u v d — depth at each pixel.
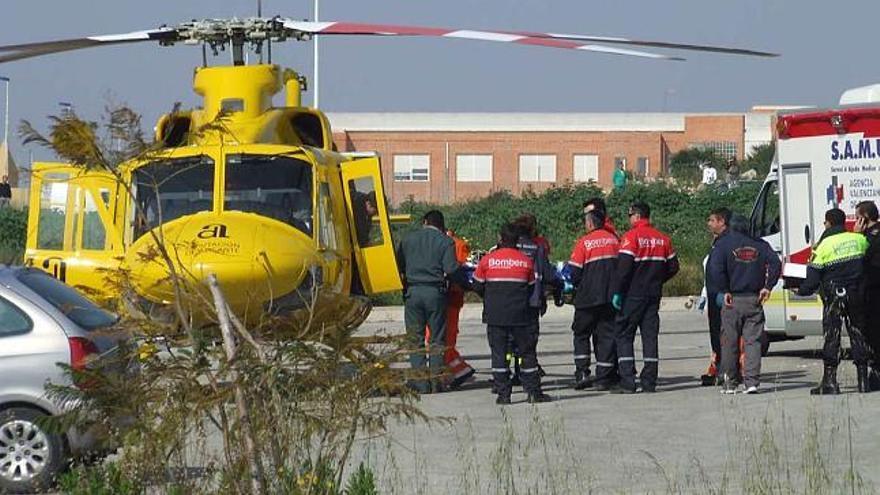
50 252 19.44
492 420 17.25
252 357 8.50
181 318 8.65
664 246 19.89
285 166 18.94
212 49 19.89
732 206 49.91
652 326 19.89
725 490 12.52
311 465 8.70
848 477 12.84
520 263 18.72
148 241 17.36
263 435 8.52
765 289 19.23
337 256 19.02
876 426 16.19
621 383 19.91
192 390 8.54
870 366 19.33
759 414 17.39
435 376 9.00
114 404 8.69
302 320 8.74
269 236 17.83
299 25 19.12
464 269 19.84
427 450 14.96
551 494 12.43
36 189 19.59
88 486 9.39
